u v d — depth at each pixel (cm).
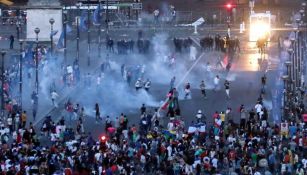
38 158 15362
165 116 19412
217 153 15750
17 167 14938
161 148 15975
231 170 15488
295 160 15738
